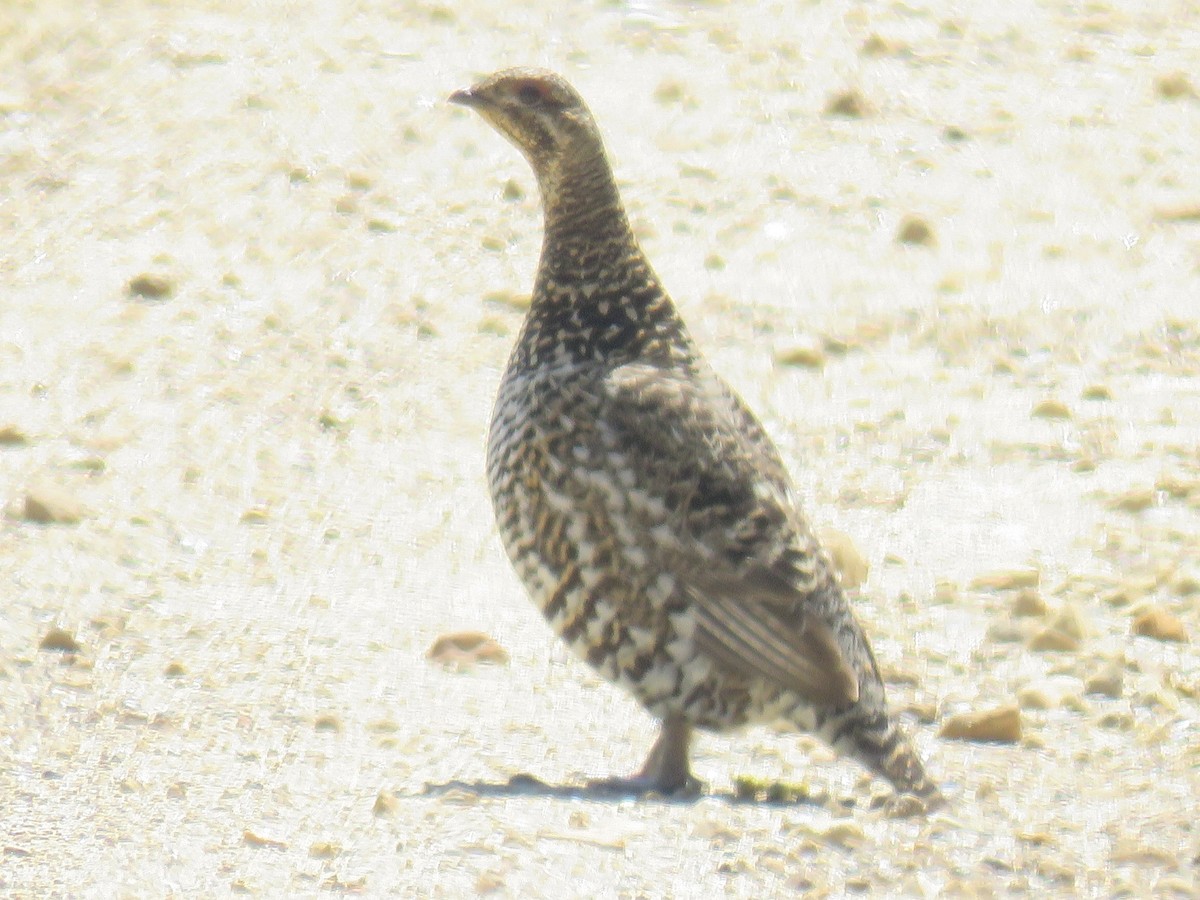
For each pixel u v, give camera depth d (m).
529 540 9.67
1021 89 20.39
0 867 8.27
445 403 14.30
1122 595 11.75
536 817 8.90
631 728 10.20
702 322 15.68
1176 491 13.26
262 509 12.59
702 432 9.50
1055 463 13.70
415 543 12.30
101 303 15.48
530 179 17.94
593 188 9.97
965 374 15.09
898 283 16.48
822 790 9.55
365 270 16.22
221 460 13.30
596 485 9.38
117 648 10.70
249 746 9.66
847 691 9.09
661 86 19.64
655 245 16.89
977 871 8.62
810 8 22.09
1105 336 15.72
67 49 20.00
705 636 9.32
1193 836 8.99
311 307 15.63
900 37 21.42
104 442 13.39
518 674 10.72
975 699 10.55
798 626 9.18
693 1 22.14
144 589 11.48
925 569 12.16
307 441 13.63
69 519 12.27
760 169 18.33
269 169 17.73
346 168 17.89
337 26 20.95
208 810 8.92
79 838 8.59
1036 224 17.61
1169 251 17.17
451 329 15.41
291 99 19.09
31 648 10.62
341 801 9.07
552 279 10.01
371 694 10.38
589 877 8.36
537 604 9.82
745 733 10.16
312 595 11.54
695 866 8.52
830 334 15.56
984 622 11.45
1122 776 9.67
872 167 18.52
